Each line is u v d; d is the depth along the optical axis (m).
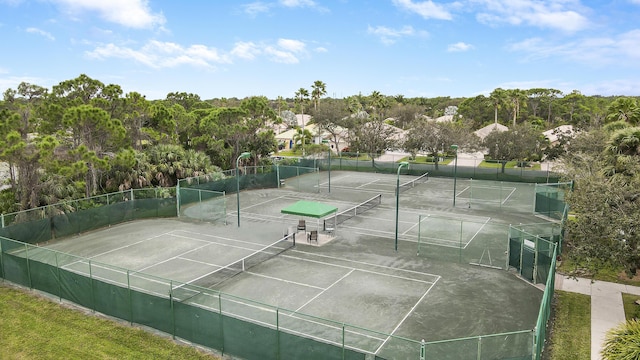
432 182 50.72
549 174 47.81
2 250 21.84
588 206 18.53
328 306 18.72
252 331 14.13
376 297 19.66
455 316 17.81
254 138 52.31
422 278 21.95
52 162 29.17
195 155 44.00
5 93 48.09
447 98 171.00
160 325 16.47
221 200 32.72
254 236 29.33
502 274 22.45
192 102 95.19
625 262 17.70
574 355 14.98
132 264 24.02
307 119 117.56
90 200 32.66
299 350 13.34
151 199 34.03
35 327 17.19
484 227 31.08
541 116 121.88
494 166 58.25
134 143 45.59
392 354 14.52
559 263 24.02
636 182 18.89
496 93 93.69
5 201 30.19
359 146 65.62
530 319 17.59
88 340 16.16
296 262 24.31
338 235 29.47
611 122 51.22
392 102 122.38
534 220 33.12
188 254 25.73
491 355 13.80
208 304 18.02
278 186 46.91
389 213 35.59
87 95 43.19
